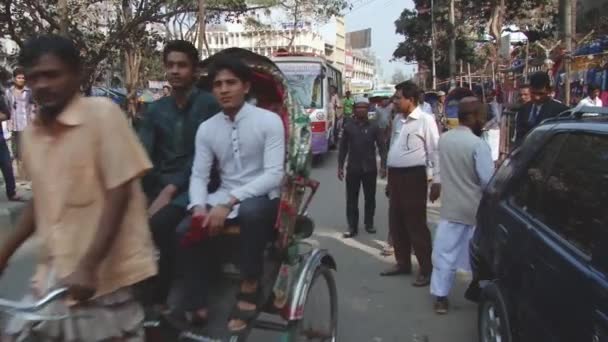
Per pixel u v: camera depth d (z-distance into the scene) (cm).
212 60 366
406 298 530
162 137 356
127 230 236
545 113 566
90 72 1137
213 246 330
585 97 1213
